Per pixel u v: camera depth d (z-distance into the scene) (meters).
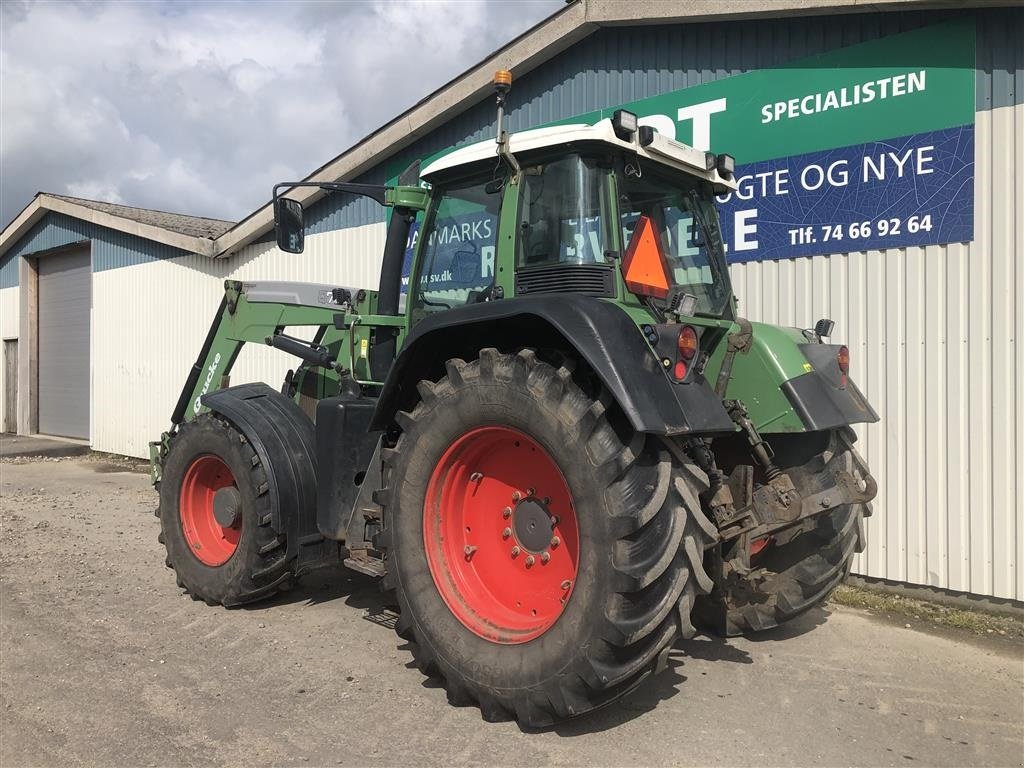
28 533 6.61
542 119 6.86
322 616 4.50
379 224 8.43
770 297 5.62
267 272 9.85
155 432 11.81
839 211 5.27
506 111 7.12
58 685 3.51
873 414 3.90
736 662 3.89
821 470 3.75
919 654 4.05
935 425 4.92
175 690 3.46
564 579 3.18
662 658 2.86
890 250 5.08
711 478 3.36
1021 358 4.60
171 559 4.89
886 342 5.11
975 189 4.75
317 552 4.55
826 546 3.95
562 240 3.35
